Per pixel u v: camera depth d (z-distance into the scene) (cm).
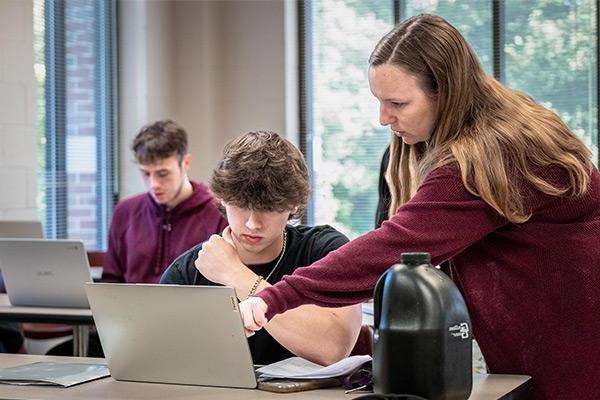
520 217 206
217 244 238
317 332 234
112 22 670
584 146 214
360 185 702
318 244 254
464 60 210
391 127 222
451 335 176
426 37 210
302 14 710
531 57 658
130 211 474
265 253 252
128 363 218
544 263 209
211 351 207
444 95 210
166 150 450
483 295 214
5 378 222
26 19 551
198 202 460
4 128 535
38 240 388
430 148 218
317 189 709
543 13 655
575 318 208
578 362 209
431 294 175
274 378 212
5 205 535
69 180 633
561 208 209
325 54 707
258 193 228
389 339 177
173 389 209
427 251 203
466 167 204
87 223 650
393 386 177
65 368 235
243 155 231
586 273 208
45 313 377
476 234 206
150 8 669
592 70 644
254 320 200
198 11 695
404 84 211
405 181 236
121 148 673
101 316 217
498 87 215
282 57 695
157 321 210
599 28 641
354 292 204
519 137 206
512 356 213
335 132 707
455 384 177
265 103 700
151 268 460
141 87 668
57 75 620
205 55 695
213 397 199
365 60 700
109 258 475
